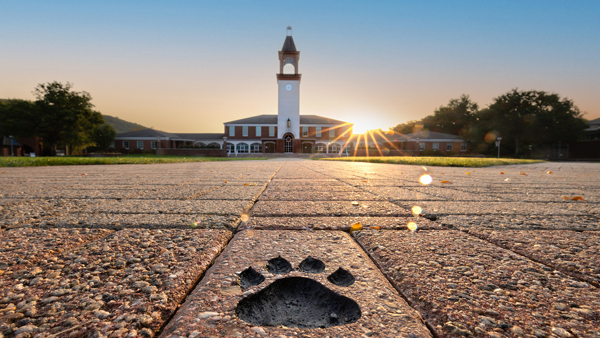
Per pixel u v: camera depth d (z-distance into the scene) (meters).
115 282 0.81
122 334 0.59
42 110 34.88
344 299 0.72
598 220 1.62
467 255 1.04
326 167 9.05
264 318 0.66
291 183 3.79
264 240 1.21
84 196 2.50
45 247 1.10
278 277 0.83
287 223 1.52
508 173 6.74
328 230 1.41
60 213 1.74
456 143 45.34
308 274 0.86
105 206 1.99
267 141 44.50
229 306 0.68
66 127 35.50
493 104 41.84
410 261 0.98
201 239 1.21
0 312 0.65
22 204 2.07
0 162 9.11
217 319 0.63
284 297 0.75
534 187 3.51
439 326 0.61
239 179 4.40
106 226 1.43
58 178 4.50
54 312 0.66
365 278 0.84
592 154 36.84
